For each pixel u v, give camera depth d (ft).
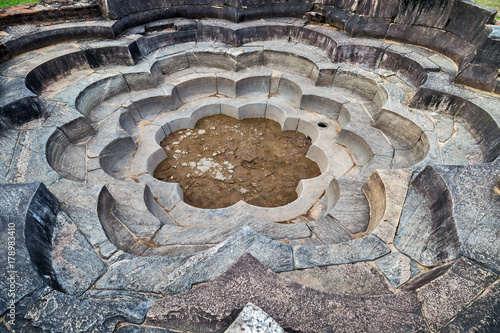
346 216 13.30
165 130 22.75
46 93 18.90
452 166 11.55
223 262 9.39
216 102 24.86
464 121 16.40
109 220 12.48
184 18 27.09
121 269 9.36
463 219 9.46
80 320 7.06
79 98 19.01
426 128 16.34
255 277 7.47
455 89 16.98
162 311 7.03
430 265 9.41
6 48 19.25
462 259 8.35
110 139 18.13
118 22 23.35
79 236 10.39
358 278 9.23
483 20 17.87
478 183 10.73
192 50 24.99
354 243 10.21
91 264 9.53
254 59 25.11
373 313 7.00
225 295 7.13
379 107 20.40
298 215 15.99
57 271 9.31
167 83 23.82
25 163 13.46
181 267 9.32
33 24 21.94
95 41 22.58
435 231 10.27
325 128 21.88
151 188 17.38
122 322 7.00
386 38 22.62
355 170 18.54
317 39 24.70
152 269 9.32
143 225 12.82
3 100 15.30
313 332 6.60
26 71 18.13
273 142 23.09
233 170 20.65
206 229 12.71
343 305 7.09
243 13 25.62
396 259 9.73
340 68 22.29
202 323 6.78
